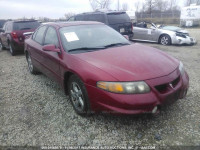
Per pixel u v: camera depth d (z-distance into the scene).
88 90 2.66
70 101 3.47
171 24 27.64
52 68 3.67
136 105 2.36
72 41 3.45
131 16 27.59
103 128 2.74
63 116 3.10
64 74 3.18
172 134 2.55
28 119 3.06
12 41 7.85
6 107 3.48
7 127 2.87
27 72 5.58
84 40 3.54
